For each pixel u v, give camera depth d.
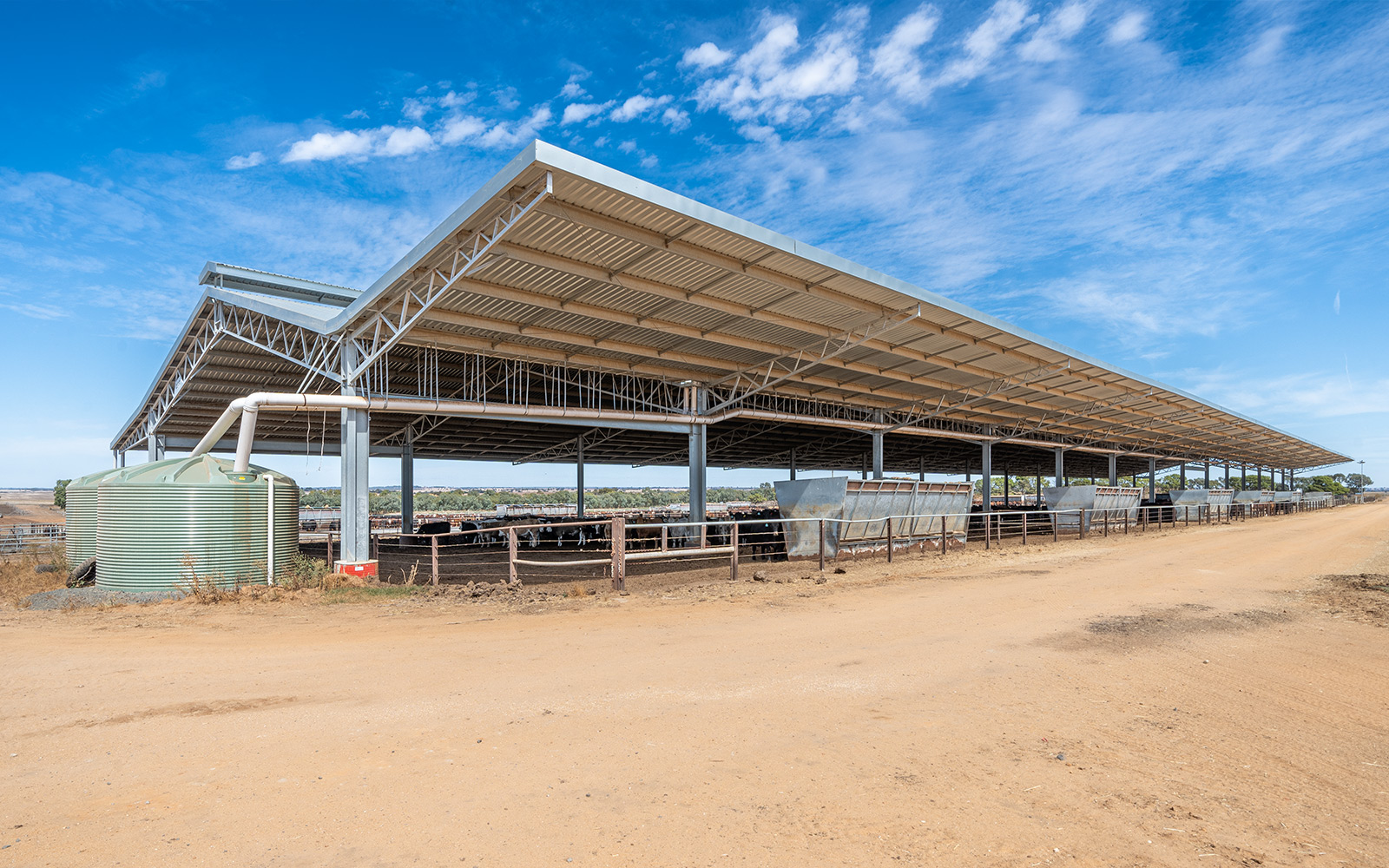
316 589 14.54
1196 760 4.79
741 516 38.84
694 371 25.06
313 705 5.87
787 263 15.96
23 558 22.75
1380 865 3.41
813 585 13.76
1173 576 15.20
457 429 33.47
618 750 4.83
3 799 4.07
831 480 19.72
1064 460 69.19
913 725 5.41
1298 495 70.06
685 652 7.88
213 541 14.30
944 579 14.64
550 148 11.22
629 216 13.26
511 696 6.10
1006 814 3.91
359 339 17.73
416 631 9.33
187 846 3.50
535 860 3.36
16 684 6.61
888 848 3.51
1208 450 66.69
